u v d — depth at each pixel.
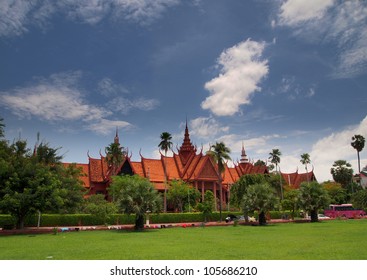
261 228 43.41
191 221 60.69
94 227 45.94
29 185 38.03
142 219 42.84
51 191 38.75
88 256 18.70
